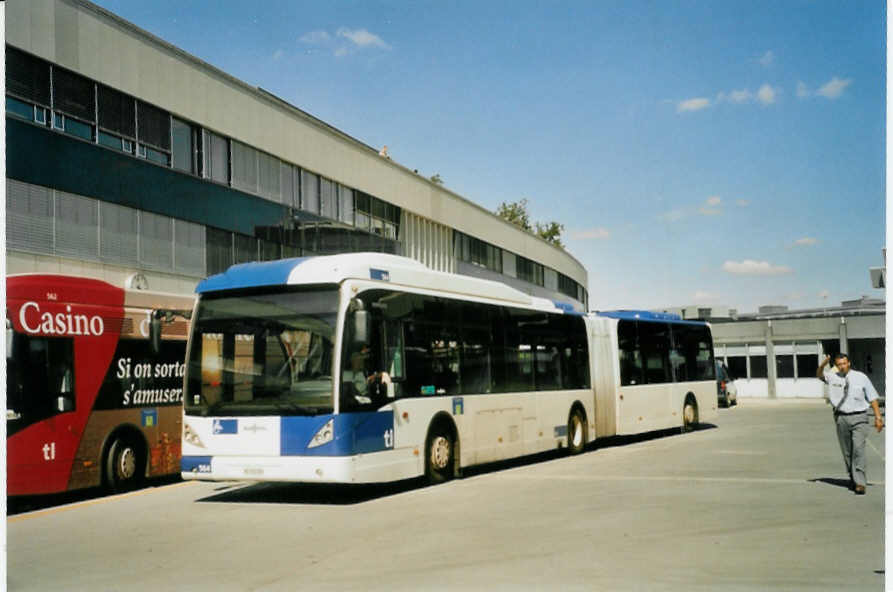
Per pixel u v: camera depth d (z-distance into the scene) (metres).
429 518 11.43
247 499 14.02
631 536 9.81
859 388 13.18
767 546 9.17
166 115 28.14
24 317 13.27
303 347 12.97
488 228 56.03
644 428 24.59
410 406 14.25
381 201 42.44
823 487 13.94
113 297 14.94
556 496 13.27
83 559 9.27
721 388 48.72
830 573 7.89
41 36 23.48
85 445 14.06
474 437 16.11
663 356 26.41
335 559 8.89
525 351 18.48
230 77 31.00
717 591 7.24
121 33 26.20
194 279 29.02
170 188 28.11
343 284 13.03
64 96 24.28
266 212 33.00
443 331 15.45
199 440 13.27
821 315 64.12
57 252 23.84
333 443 12.59
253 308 13.34
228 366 13.31
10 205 22.52
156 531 10.98
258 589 7.61
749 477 15.41
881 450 21.02
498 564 8.43
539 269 67.56
